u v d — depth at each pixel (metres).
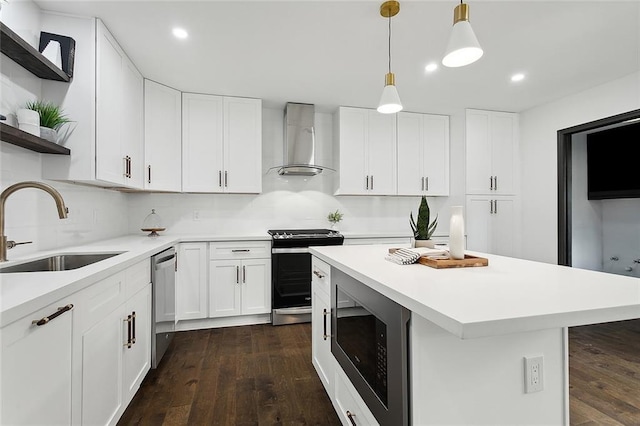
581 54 2.51
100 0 1.86
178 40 2.28
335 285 1.69
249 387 2.05
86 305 1.29
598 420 1.71
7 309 0.84
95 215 2.62
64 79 1.94
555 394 1.12
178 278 2.99
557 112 3.51
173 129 3.12
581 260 4.50
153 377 2.17
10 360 0.87
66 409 1.15
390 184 3.81
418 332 0.95
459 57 1.44
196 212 3.57
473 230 3.79
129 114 2.52
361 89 3.19
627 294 0.95
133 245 2.33
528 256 3.86
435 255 1.52
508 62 2.64
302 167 3.51
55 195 1.52
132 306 1.81
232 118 3.35
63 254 1.92
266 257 3.22
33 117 1.71
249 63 2.63
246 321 3.24
